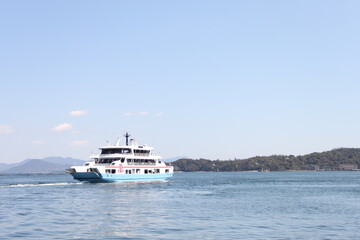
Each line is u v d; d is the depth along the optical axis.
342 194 87.56
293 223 44.25
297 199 73.81
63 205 61.34
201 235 37.16
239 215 50.56
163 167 124.25
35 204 62.78
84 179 104.94
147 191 90.00
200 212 53.47
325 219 47.38
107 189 94.75
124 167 109.38
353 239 35.62
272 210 55.91
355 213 52.88
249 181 171.00
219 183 146.75
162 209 56.72
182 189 100.50
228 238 35.84
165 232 38.62
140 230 39.62
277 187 117.75
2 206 60.03
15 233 37.72
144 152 117.31
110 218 47.72
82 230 39.56
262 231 39.25
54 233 37.91
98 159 109.94
